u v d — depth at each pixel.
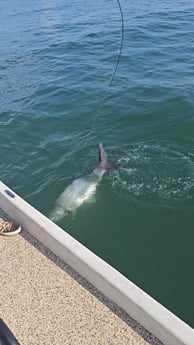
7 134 10.74
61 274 4.29
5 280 4.29
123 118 11.02
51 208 7.82
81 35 19.78
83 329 3.71
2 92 13.62
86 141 10.11
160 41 17.38
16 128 11.01
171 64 14.56
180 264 6.44
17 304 4.02
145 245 6.86
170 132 10.20
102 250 6.79
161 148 9.52
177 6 23.95
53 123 11.15
